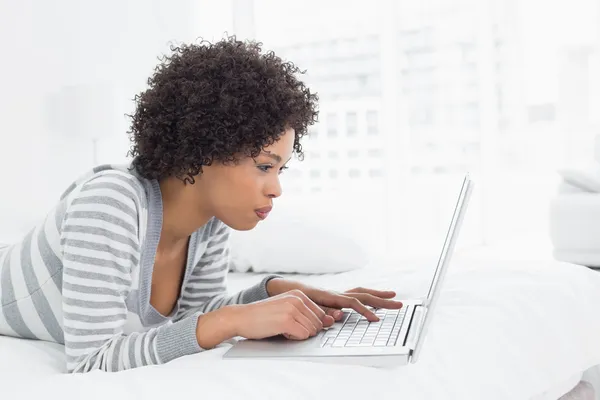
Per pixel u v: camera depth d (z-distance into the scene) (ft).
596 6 15.38
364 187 15.62
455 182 15.47
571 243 11.84
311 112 3.81
